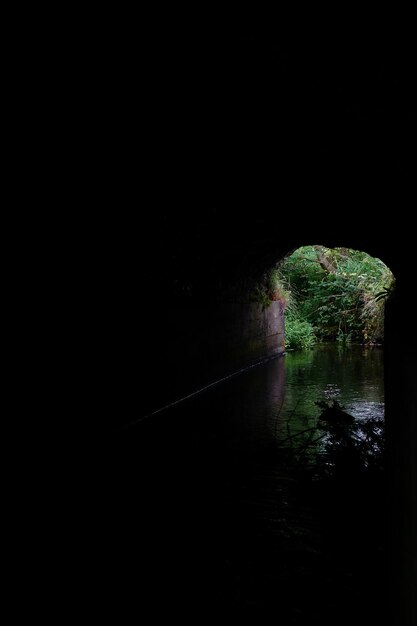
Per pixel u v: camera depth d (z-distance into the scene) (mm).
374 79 2449
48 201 5727
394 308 3498
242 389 12727
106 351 8320
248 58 3369
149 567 4488
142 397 9594
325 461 6383
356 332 23359
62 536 5016
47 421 6773
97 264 7629
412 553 1735
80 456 7422
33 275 6301
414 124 2496
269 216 9195
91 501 5918
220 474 6707
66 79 4223
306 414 9930
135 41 3729
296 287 25000
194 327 12102
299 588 4109
